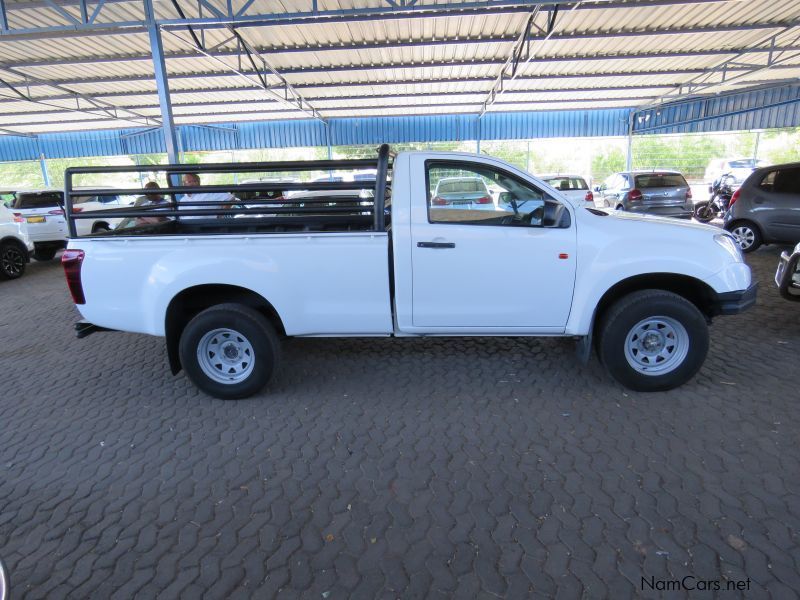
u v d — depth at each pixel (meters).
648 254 3.73
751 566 2.26
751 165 22.19
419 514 2.71
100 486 3.07
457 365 4.67
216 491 2.98
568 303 3.88
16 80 14.77
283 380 4.48
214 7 9.66
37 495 3.00
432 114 21.80
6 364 5.25
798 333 5.17
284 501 2.87
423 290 3.89
